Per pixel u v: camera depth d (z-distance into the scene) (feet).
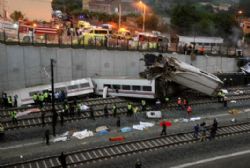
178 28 322.55
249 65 214.90
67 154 109.40
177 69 163.02
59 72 177.06
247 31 336.70
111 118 144.87
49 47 172.35
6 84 167.22
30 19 243.19
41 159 106.11
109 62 186.29
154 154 113.09
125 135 127.03
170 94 170.71
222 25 326.03
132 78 167.43
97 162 106.83
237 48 258.37
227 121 143.95
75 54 178.60
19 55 167.22
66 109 142.51
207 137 126.62
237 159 111.34
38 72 172.55
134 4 406.82
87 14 340.80
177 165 106.11
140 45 192.75
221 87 179.32
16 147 115.34
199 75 165.89
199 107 162.40
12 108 149.79
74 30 205.16
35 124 134.00
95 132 129.90
